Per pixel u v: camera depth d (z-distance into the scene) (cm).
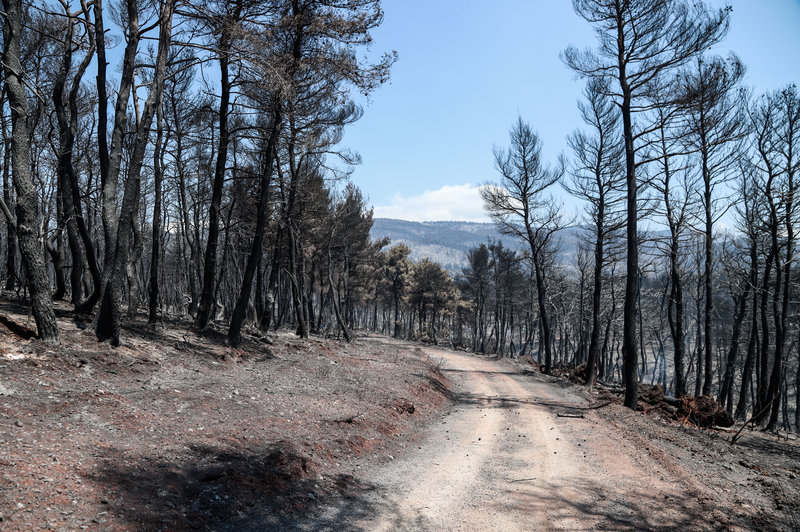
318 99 2105
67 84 1956
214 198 1877
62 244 1983
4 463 536
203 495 611
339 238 4184
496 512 711
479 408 1722
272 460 765
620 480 884
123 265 1208
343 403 1316
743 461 1230
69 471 568
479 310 6612
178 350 1418
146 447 710
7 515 450
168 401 958
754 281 2591
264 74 1541
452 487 823
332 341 3155
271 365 1662
